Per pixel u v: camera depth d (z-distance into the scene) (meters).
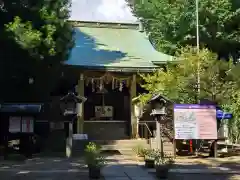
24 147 16.00
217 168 12.94
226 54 27.39
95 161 10.87
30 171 11.99
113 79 21.42
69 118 16.41
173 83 19.30
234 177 11.27
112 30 26.97
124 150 17.58
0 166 13.12
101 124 21.91
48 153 16.94
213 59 20.22
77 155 16.44
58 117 19.58
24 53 15.18
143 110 20.67
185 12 25.50
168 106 16.14
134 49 24.53
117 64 21.28
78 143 17.67
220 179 10.92
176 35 26.44
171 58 22.98
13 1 15.57
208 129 15.89
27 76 16.66
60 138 18.61
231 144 19.45
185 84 19.06
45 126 19.58
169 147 16.94
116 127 22.06
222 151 18.11
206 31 25.62
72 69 20.53
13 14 15.75
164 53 25.95
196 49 21.58
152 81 20.14
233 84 19.73
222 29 25.67
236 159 15.49
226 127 21.11
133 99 20.89
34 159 15.09
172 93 19.12
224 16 25.14
